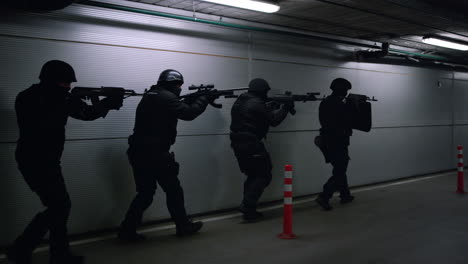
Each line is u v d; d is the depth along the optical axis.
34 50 4.40
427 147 9.92
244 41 6.25
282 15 6.02
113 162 4.98
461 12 6.62
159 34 5.33
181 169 5.58
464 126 11.27
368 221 5.38
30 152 3.39
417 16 6.16
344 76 7.82
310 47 7.19
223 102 6.02
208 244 4.43
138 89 5.16
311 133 7.27
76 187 4.70
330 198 6.45
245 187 5.63
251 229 5.05
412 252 4.08
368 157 8.34
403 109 9.18
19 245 3.46
